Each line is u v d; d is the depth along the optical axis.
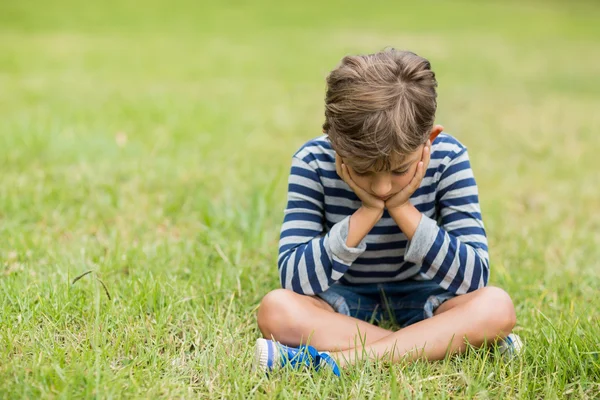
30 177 3.51
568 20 14.38
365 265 2.13
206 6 13.80
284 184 3.67
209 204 3.17
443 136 2.09
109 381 1.67
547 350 1.88
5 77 6.48
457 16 14.23
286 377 1.74
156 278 2.30
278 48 9.34
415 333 1.87
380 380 1.76
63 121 4.73
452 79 7.47
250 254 2.71
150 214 3.09
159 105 5.46
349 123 1.73
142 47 8.97
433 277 1.98
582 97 6.80
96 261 2.51
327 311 1.97
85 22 11.05
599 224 3.36
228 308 2.17
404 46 9.84
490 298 1.89
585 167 4.36
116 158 3.93
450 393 1.71
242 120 5.21
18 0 12.43
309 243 2.00
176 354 1.90
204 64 7.86
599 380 1.78
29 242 2.63
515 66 8.53
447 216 2.05
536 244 2.96
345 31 11.45
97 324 1.91
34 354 1.78
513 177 4.06
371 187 1.87
